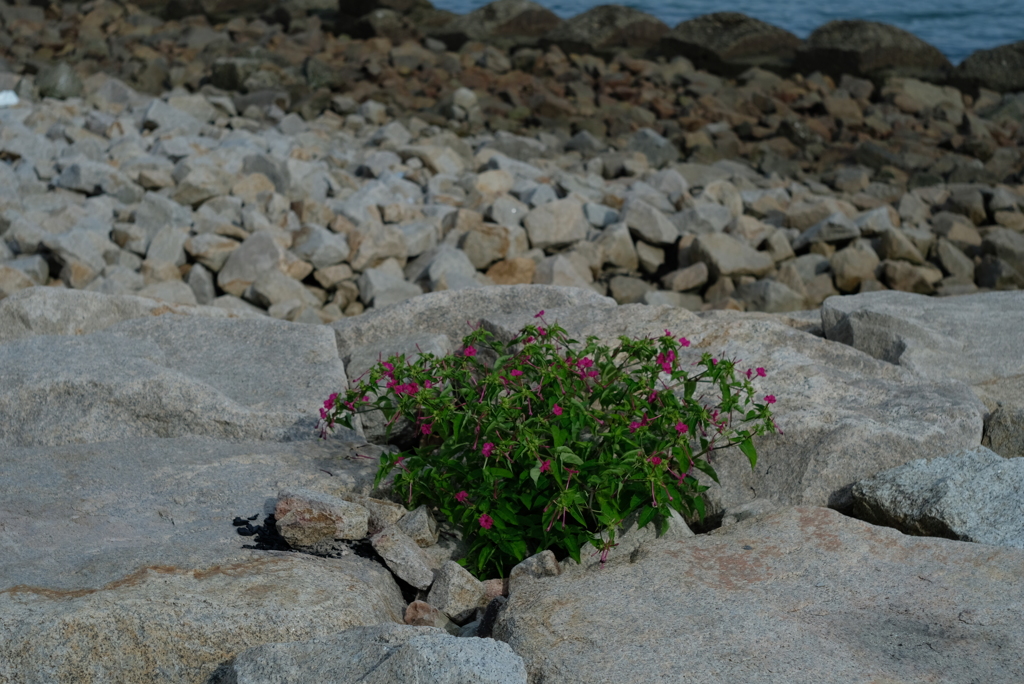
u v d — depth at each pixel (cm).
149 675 285
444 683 258
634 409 370
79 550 341
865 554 337
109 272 893
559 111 1705
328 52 2098
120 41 2064
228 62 1720
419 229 1020
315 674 270
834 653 282
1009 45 2077
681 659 281
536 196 1139
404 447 473
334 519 350
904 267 1030
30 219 964
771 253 1085
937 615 302
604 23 2280
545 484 361
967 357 503
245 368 500
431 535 378
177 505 380
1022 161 1628
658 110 1775
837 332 549
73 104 1477
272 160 1130
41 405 441
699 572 330
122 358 471
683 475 368
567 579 333
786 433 406
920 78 2092
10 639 278
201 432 442
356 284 942
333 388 480
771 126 1711
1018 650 283
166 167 1132
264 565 324
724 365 385
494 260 1007
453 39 2306
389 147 1406
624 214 1080
